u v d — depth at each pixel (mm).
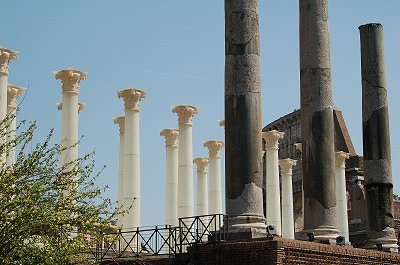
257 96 26297
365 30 35438
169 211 53438
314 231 28578
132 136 44375
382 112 34688
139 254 26078
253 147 25812
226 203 25828
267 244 23016
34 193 19125
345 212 58344
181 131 51688
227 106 26375
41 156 19812
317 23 30109
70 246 19562
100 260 24500
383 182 34094
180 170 51125
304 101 29953
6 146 20719
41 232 19625
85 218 19625
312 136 29406
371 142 34500
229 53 26719
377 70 35031
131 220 42906
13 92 43219
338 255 26578
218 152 60594
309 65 29969
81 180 20188
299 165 74312
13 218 19047
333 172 29312
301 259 24203
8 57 36188
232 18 26859
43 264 19234
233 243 23609
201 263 24047
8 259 18875
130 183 43719
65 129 38781
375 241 33500
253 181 25562
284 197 61844
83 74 39812
